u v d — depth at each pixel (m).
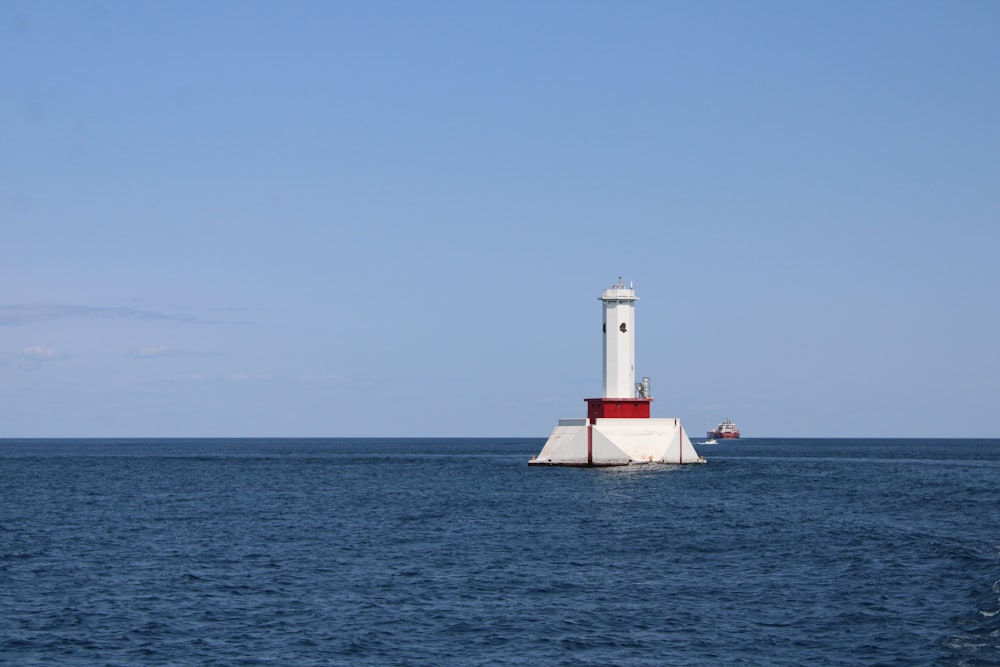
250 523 69.75
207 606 40.69
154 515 76.19
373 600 41.56
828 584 43.75
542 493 93.38
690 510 75.56
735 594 42.06
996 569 45.75
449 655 33.38
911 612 37.84
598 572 47.72
